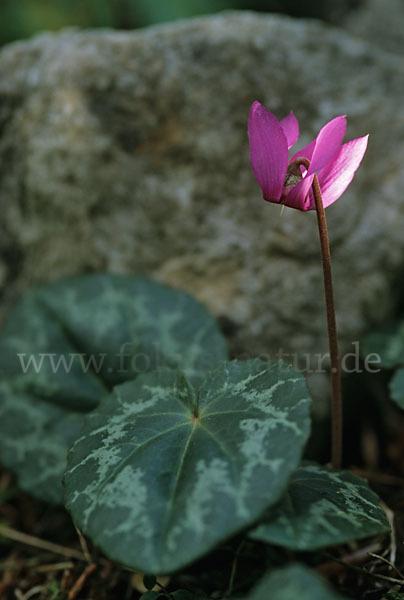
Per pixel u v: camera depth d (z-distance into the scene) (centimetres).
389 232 38
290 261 38
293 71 39
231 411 29
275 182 28
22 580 34
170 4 51
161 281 38
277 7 54
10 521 36
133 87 38
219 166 38
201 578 33
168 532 27
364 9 51
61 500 34
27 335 37
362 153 28
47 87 38
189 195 38
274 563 32
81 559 34
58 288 37
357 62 40
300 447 27
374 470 37
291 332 37
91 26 52
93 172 38
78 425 36
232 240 38
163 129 38
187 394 30
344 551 33
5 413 36
